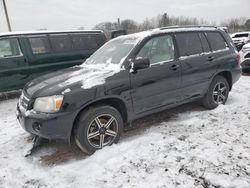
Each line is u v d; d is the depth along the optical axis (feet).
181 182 9.47
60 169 10.95
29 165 11.57
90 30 27.40
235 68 18.12
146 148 12.04
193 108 17.94
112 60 14.06
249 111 16.24
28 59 22.72
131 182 9.68
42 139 13.84
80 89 11.46
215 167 10.25
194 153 11.41
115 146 12.29
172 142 12.52
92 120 11.70
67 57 25.00
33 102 11.66
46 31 24.41
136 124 15.55
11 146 13.39
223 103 18.06
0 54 21.66
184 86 15.29
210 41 17.17
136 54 13.50
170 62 14.60
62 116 11.00
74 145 13.21
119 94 12.42
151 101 13.85
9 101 23.02
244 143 12.09
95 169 10.65
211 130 13.82
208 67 16.33
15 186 10.07
